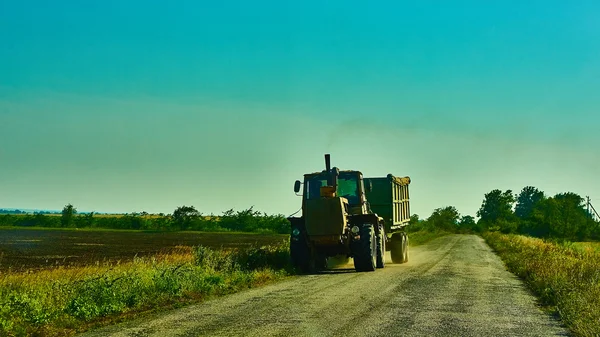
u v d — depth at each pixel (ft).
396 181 76.74
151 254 102.01
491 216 469.98
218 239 180.65
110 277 42.29
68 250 114.93
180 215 306.76
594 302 34.45
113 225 322.14
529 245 119.24
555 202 274.77
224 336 26.55
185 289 42.27
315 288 45.11
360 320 30.50
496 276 57.31
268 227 305.94
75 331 29.27
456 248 122.52
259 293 42.45
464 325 29.53
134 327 29.37
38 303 33.27
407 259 80.02
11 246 127.65
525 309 35.42
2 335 27.94
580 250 115.75
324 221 61.87
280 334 26.86
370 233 62.34
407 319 30.94
